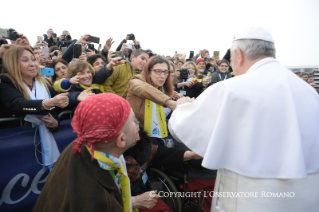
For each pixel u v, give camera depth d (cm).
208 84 390
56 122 183
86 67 242
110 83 286
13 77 164
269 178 96
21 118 171
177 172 208
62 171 91
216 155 99
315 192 99
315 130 99
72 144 100
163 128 212
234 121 100
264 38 109
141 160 167
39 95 183
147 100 198
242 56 114
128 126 94
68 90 212
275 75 102
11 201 161
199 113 110
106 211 80
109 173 92
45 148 176
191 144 112
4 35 216
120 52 300
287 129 94
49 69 200
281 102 96
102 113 83
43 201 90
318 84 598
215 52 623
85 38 354
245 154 97
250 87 99
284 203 96
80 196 81
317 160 98
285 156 93
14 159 161
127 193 113
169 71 213
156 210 167
